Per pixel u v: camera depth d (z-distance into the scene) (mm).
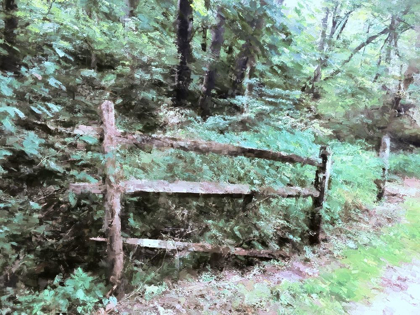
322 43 13227
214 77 9078
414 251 4730
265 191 3791
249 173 4547
